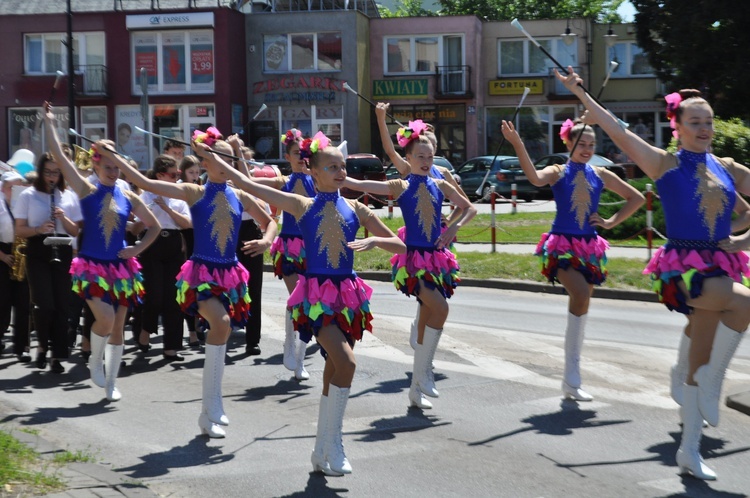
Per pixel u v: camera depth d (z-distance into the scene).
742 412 7.27
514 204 23.52
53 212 8.63
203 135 7.12
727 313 5.74
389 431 6.86
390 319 11.59
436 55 40.44
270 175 10.62
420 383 7.47
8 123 39.31
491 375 8.59
